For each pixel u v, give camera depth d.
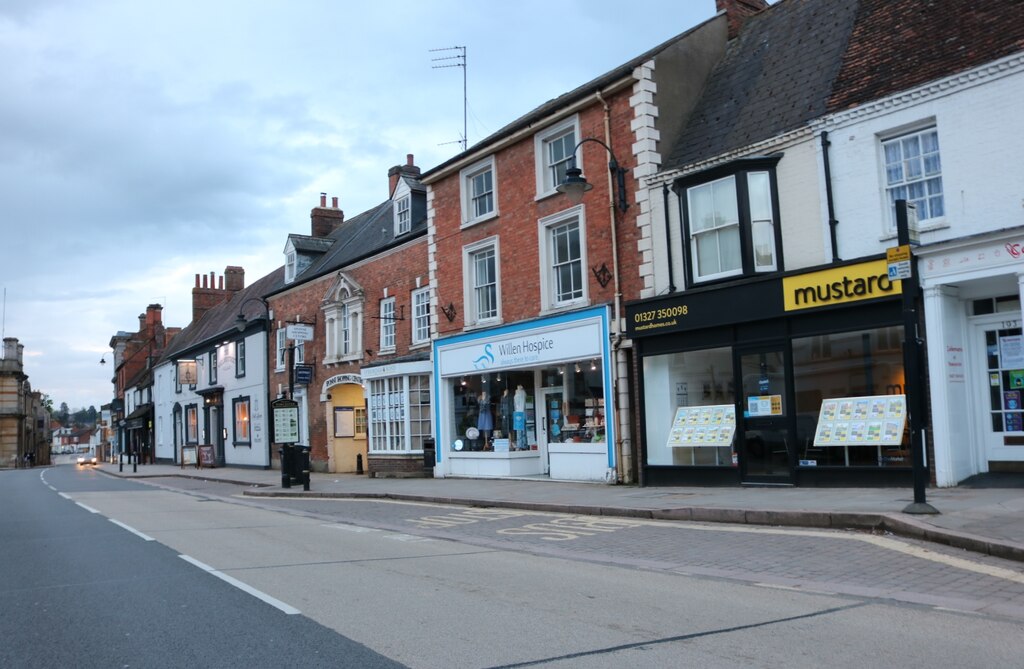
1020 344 12.23
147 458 56.97
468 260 21.47
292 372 31.27
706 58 18.05
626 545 9.98
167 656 5.66
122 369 71.56
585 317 17.62
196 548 10.84
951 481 11.85
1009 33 11.85
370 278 26.58
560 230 18.84
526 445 20.02
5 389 65.12
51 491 24.95
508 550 10.20
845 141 13.45
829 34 15.62
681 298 15.45
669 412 15.96
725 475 14.88
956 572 7.51
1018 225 11.21
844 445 13.14
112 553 10.59
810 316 13.67
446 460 21.98
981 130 11.76
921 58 12.97
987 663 5.07
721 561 8.63
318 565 9.27
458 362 21.52
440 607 6.95
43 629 6.55
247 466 35.78
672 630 6.03
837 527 10.03
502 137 19.92
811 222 13.88
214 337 40.16
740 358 14.71
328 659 5.48
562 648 5.61
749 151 14.77
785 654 5.34
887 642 5.55
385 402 24.88
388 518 14.29
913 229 10.37
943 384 11.99
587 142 17.91
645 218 16.48
